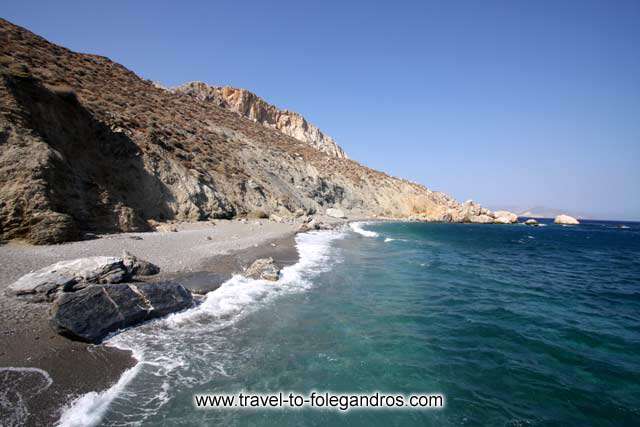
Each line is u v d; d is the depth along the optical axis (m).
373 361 7.51
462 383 6.79
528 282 16.70
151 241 16.86
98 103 28.50
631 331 10.05
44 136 16.91
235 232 23.80
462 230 55.94
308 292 12.42
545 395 6.46
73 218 16.05
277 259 17.20
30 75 17.78
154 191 25.08
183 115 46.16
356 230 41.28
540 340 9.12
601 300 13.79
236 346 7.75
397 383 6.70
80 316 7.23
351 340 8.54
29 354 6.23
